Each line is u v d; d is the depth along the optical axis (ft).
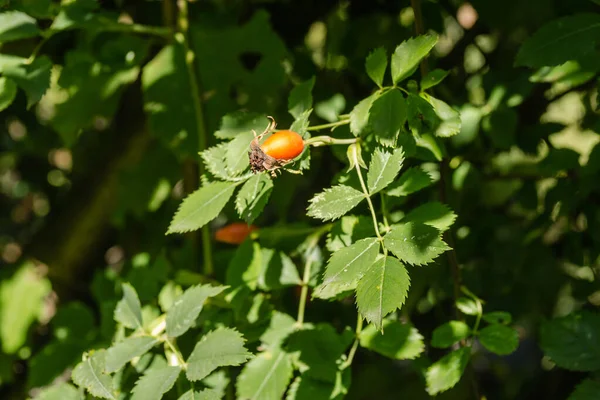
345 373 2.44
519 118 2.85
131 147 3.46
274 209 3.23
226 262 2.74
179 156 2.91
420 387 3.01
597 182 2.69
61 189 4.10
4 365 3.39
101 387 2.39
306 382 2.43
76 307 2.85
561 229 2.89
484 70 2.86
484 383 3.65
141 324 2.48
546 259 2.88
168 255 2.97
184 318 2.40
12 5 2.61
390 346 2.45
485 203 2.90
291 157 2.32
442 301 2.90
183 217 2.35
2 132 3.82
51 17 2.65
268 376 2.44
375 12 2.89
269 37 2.89
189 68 2.80
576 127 2.94
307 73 2.93
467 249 2.81
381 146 2.37
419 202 2.75
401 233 2.24
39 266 3.66
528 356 3.74
